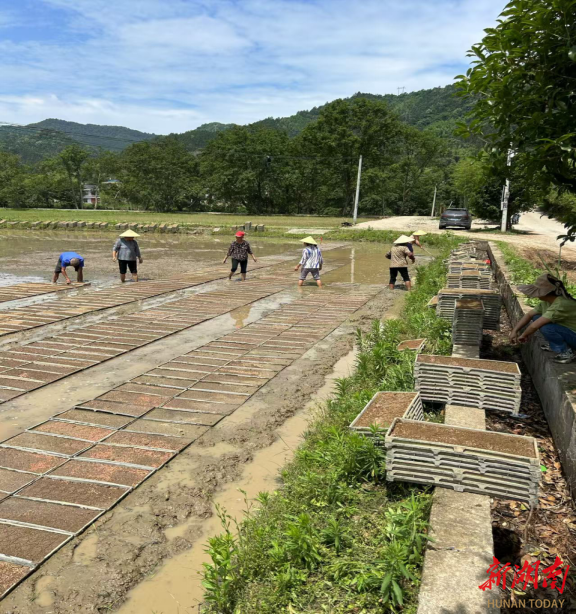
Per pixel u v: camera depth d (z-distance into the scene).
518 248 18.41
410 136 63.19
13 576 3.10
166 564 3.27
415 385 4.73
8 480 4.11
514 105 3.92
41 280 13.91
